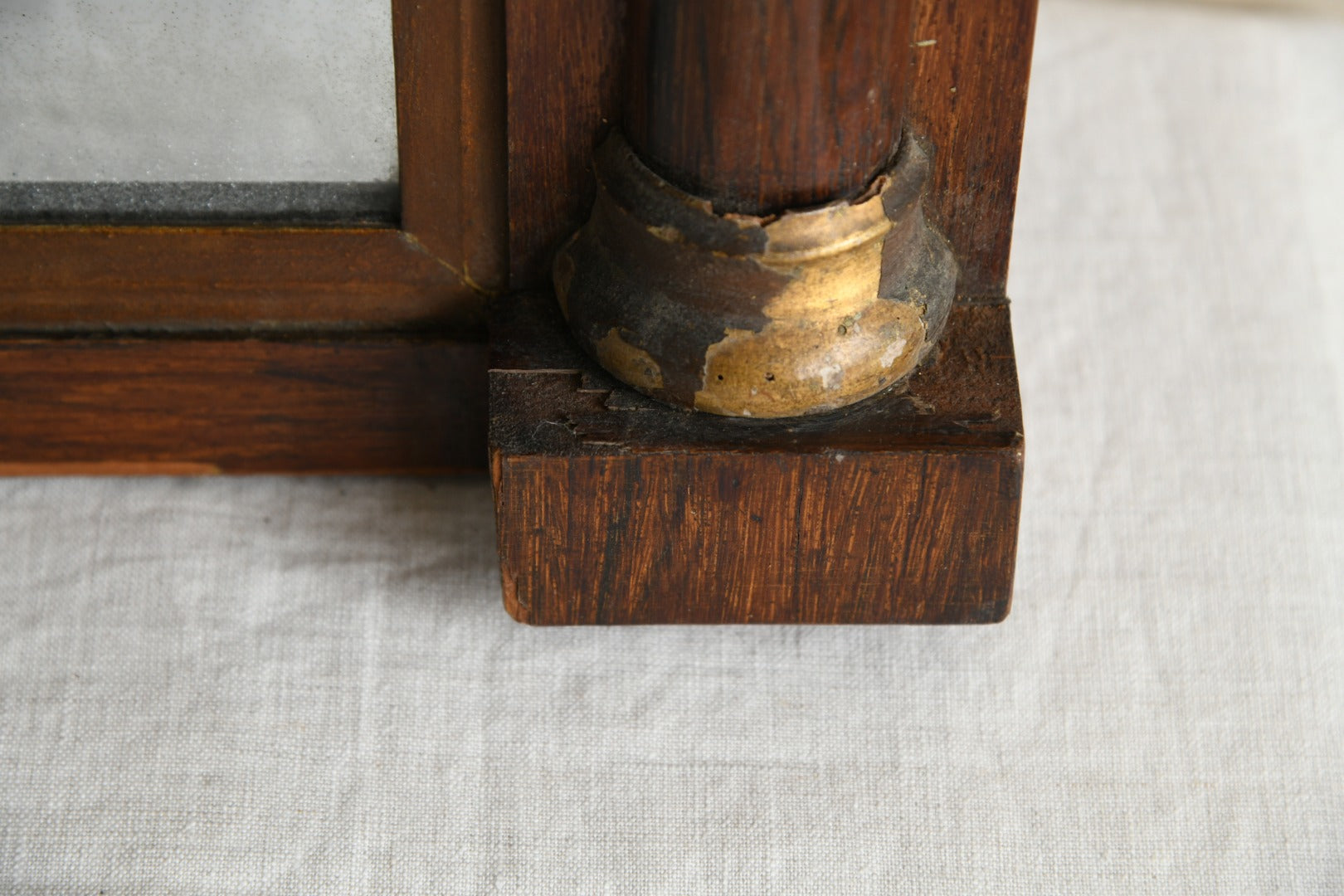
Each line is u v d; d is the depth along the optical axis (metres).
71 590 0.52
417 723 0.50
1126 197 0.57
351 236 0.50
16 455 0.52
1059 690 0.51
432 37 0.48
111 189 0.50
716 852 0.49
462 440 0.52
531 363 0.49
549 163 0.49
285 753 0.50
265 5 0.48
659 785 0.50
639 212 0.48
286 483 0.53
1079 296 0.56
